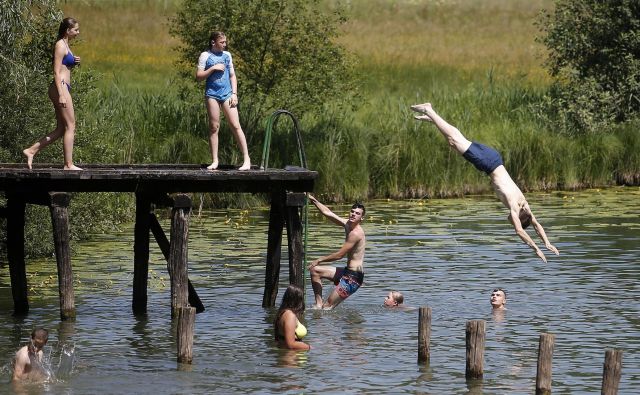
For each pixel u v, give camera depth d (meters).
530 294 41.03
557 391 28.59
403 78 94.00
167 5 123.12
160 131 65.56
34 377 29.47
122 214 58.94
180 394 28.00
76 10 118.75
